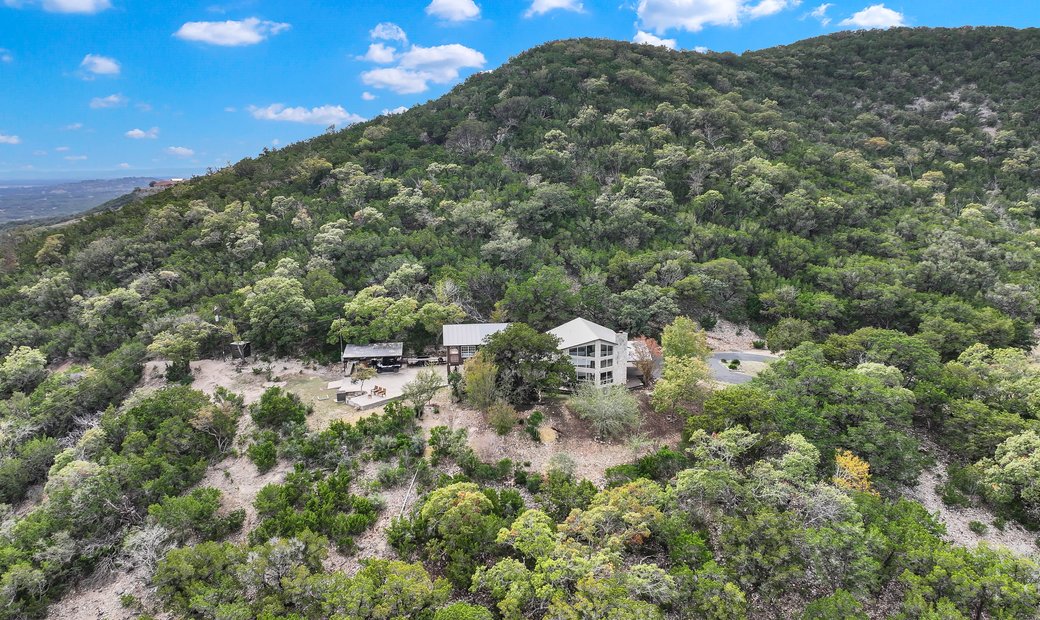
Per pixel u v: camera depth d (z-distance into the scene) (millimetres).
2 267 86500
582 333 52188
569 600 26281
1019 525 37250
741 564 29219
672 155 101375
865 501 33344
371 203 93438
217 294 72938
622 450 44406
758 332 72000
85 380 53938
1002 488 36594
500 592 27312
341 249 77562
